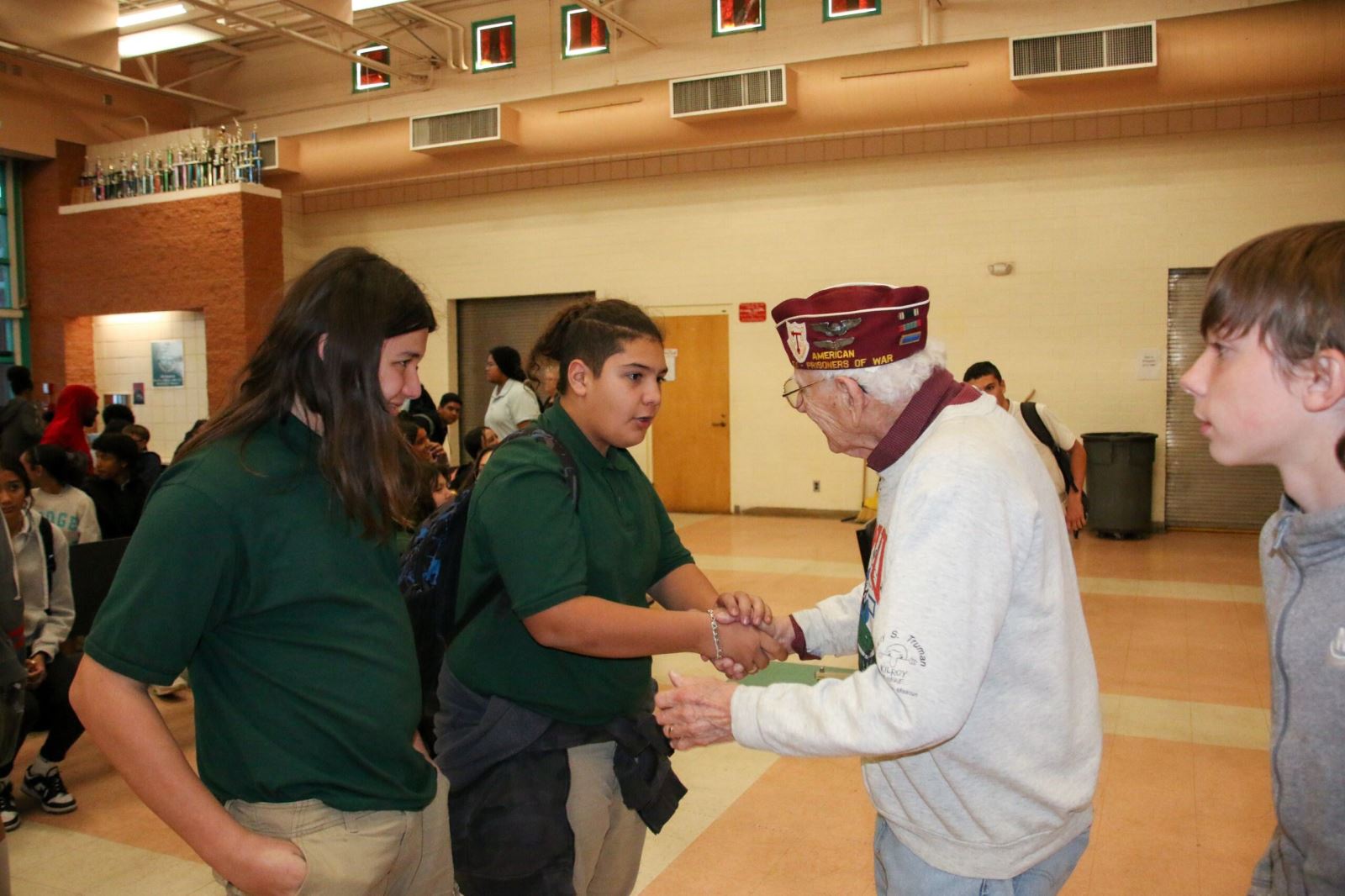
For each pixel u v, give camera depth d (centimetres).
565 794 164
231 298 952
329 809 127
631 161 982
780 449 949
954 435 118
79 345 1075
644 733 172
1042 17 798
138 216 1000
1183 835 290
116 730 114
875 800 134
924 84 766
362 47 1061
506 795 162
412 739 140
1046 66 726
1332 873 92
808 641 163
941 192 867
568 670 164
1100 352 828
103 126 1103
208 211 957
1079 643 127
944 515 112
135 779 116
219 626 126
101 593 389
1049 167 833
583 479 167
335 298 127
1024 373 849
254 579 124
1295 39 676
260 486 123
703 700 125
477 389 1086
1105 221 820
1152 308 812
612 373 165
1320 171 760
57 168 1065
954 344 869
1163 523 827
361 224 1118
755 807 314
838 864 277
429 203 1080
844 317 123
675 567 198
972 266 860
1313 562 92
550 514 154
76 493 410
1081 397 835
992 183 851
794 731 115
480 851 163
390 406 134
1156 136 801
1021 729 119
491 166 930
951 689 107
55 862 288
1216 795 316
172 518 118
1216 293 95
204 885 274
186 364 1023
